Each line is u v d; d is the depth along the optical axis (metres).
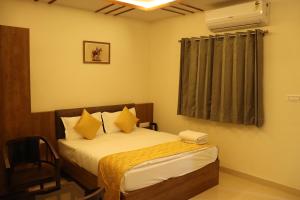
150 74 5.29
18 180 2.68
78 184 3.22
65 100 4.13
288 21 3.32
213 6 3.97
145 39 5.16
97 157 3.00
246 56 3.59
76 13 4.15
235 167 3.96
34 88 3.80
